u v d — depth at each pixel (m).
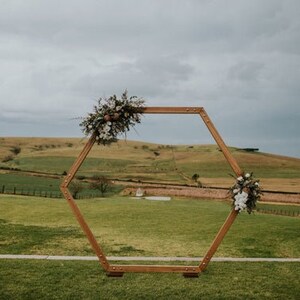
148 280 11.00
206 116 9.31
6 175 86.81
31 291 9.88
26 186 71.56
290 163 135.50
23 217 26.48
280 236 20.36
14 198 37.53
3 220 24.66
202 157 141.62
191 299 9.55
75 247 16.28
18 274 11.35
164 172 118.19
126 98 9.16
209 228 23.44
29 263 12.74
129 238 19.52
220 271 12.24
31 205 32.50
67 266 12.39
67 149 161.25
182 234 21.31
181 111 9.29
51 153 149.88
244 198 8.99
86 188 68.50
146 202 38.59
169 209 32.34
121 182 79.12
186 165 129.88
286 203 57.31
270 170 126.19
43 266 12.34
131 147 163.12
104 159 137.75
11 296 9.48
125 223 25.11
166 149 160.38
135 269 9.35
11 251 15.03
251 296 9.84
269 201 59.34
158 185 75.12
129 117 9.17
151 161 138.00
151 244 17.89
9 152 148.12
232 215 9.29
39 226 22.28
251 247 17.34
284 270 12.50
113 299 9.41
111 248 16.45
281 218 28.75
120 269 9.32
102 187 66.19
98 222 25.36
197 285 10.66
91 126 9.16
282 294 10.04
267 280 11.27
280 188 92.00
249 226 23.92
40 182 78.62
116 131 9.16
